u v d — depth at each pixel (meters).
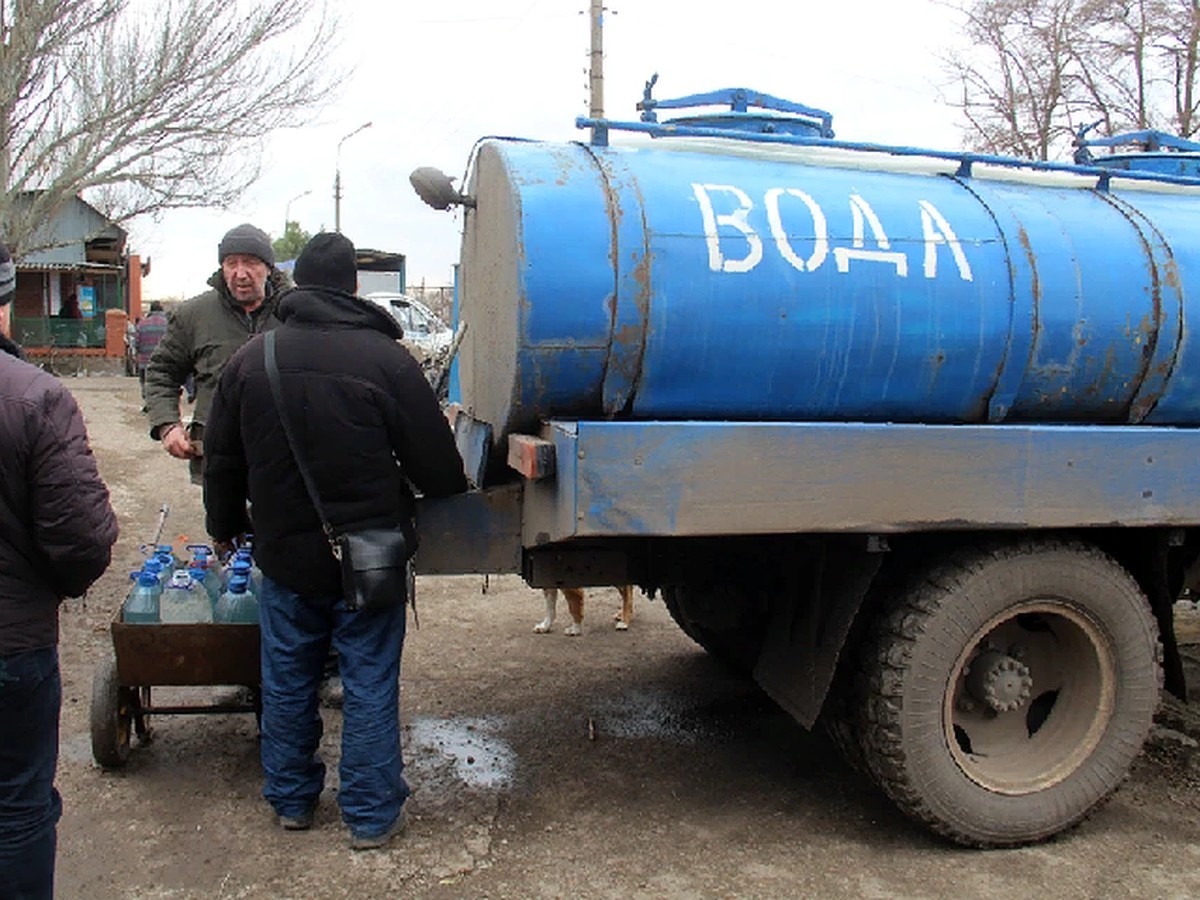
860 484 3.30
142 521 8.89
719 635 5.09
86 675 5.06
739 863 3.51
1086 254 3.74
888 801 4.02
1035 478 3.46
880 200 3.67
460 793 3.99
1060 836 3.77
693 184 3.51
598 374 3.39
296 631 3.54
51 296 29.98
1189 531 4.25
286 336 3.38
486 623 6.31
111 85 10.64
